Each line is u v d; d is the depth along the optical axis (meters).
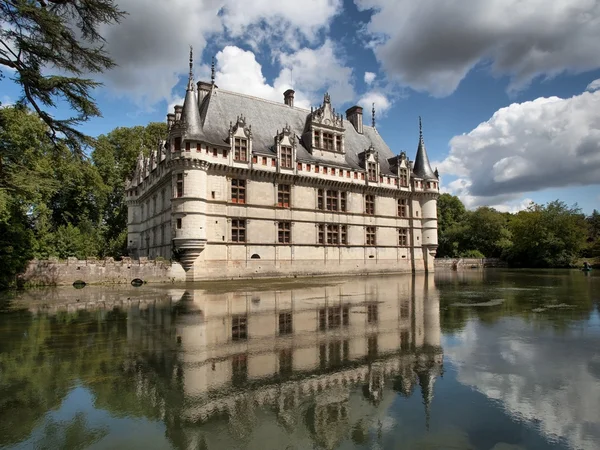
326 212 47.22
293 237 44.31
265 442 5.72
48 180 21.28
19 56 16.86
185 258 37.59
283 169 43.75
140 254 57.22
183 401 7.20
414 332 12.67
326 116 48.94
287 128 44.66
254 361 9.56
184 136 37.44
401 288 28.48
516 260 76.75
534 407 6.82
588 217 100.19
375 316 15.75
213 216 39.06
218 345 11.12
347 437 5.84
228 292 26.17
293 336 12.20
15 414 6.71
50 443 5.72
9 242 30.92
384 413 6.63
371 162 51.53
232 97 45.94
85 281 33.66
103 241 59.75
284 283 34.59
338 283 34.22
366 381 8.16
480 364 9.23
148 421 6.43
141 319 15.42
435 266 67.19
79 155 20.02
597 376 8.34
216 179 39.59
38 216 42.78
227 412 6.73
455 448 5.46
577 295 22.92
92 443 5.71
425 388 7.74
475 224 82.25
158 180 45.06
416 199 56.25
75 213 58.09
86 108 18.45
